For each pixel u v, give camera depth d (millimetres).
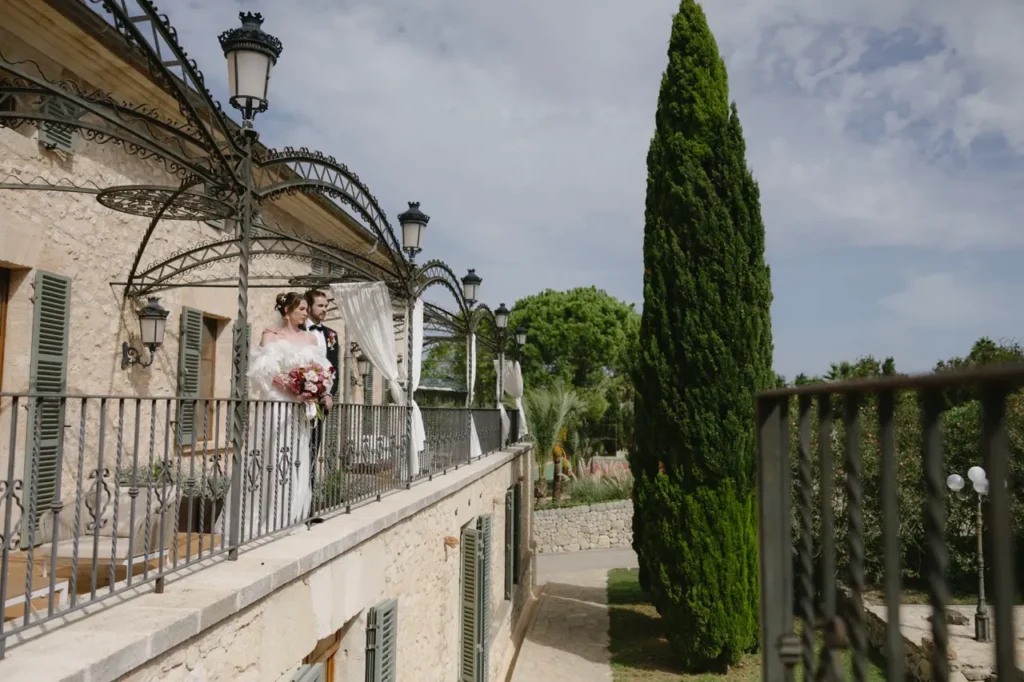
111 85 8102
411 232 9680
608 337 49469
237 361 4980
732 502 12422
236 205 6016
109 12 4289
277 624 4434
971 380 888
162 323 8633
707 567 12305
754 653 13695
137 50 4621
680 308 12766
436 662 8500
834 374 24453
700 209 12656
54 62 7363
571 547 26141
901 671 1161
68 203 7629
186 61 4785
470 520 10648
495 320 17344
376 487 7543
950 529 15500
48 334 7215
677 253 12742
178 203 7379
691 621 12398
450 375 29062
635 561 23922
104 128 5297
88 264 7953
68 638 3016
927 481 1041
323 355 6430
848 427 1342
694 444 12477
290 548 4926
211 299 10430
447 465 10695
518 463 16938
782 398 1585
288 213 12367
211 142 5137
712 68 13219
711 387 12430
